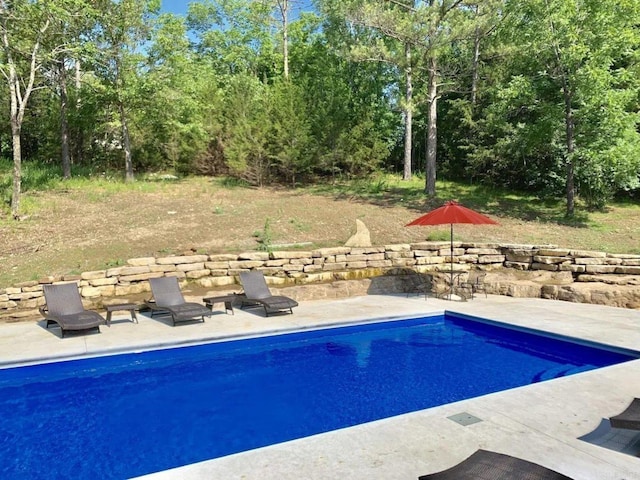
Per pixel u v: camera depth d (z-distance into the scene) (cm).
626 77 1455
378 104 2920
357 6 1691
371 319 990
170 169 2473
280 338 898
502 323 953
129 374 741
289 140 2127
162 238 1302
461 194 2009
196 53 3556
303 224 1488
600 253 1201
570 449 432
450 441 447
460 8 1738
